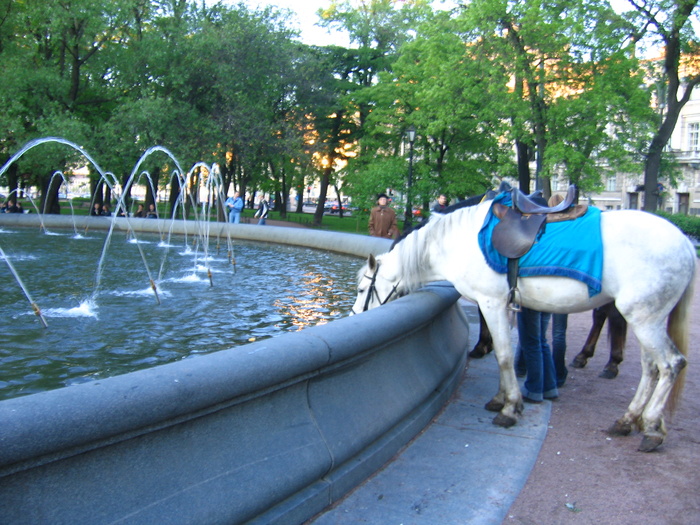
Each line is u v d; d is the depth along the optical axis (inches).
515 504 127.8
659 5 884.0
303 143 1365.7
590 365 251.0
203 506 95.9
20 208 1174.3
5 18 1065.5
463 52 927.0
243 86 1226.6
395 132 1294.3
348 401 135.9
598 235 161.0
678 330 163.5
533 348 195.9
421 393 167.5
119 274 430.0
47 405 78.2
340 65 1521.9
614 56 847.1
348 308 323.6
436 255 189.8
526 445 160.6
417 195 1188.5
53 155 1023.6
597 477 142.3
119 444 88.0
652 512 125.7
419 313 164.9
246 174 1528.1
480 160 1211.9
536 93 890.7
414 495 129.9
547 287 166.4
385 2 1485.0
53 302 316.5
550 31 829.2
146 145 1091.9
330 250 681.0
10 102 1052.5
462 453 153.6
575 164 856.3
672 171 1223.5
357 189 1320.1
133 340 243.3
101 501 84.9
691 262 158.7
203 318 288.5
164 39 1181.1
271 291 375.9
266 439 111.7
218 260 557.3
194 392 94.0
